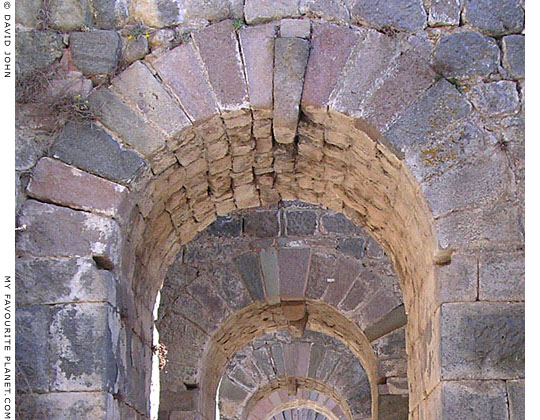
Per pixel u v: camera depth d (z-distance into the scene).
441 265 5.09
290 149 6.06
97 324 4.90
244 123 5.50
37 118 5.23
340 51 5.30
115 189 5.16
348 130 5.41
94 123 5.24
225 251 9.60
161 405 9.10
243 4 5.41
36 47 5.32
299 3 5.38
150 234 5.99
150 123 5.26
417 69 5.24
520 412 4.74
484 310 4.88
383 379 9.22
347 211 6.94
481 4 5.30
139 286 5.98
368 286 9.47
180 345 9.32
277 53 5.30
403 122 5.19
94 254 5.05
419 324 5.86
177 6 5.41
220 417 13.46
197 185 6.19
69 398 4.79
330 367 13.29
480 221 5.02
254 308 9.66
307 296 9.50
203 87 5.31
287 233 9.62
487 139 5.12
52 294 4.95
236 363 13.60
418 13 5.31
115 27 5.41
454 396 4.78
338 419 15.80
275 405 15.65
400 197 5.66
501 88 5.19
